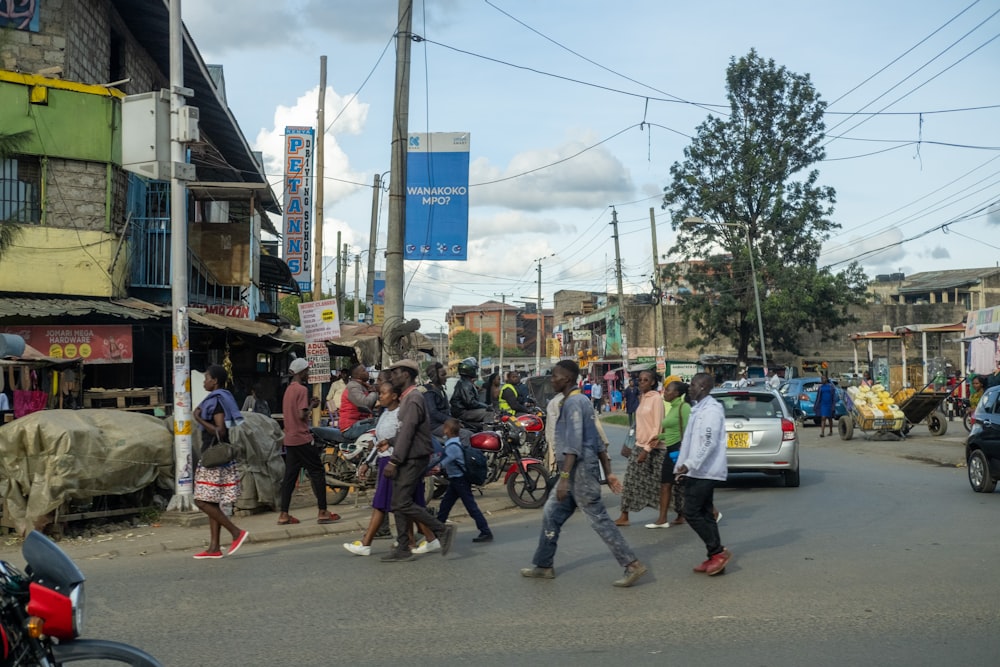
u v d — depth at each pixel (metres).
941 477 15.84
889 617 6.40
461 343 111.69
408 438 8.67
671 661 5.47
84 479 10.24
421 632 6.17
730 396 14.89
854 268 46.84
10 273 16.84
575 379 7.70
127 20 20.42
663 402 10.96
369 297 36.28
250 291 25.06
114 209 18.06
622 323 44.12
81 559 9.03
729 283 46.62
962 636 5.91
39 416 10.31
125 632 6.20
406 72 15.29
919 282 70.81
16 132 16.64
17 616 3.81
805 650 5.66
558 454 7.63
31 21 17.41
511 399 15.60
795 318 45.16
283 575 8.12
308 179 27.11
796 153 45.66
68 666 5.35
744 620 6.38
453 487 9.90
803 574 7.84
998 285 64.81
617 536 7.55
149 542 9.84
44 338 16.14
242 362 24.84
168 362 19.81
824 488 14.29
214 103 23.09
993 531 9.88
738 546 9.32
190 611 6.78
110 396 13.81
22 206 17.20
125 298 18.31
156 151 11.31
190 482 11.41
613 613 6.63
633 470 10.97
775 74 45.50
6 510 10.19
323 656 5.64
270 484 12.25
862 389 25.30
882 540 9.40
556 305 100.12
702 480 7.87
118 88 20.31
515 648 5.77
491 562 8.66
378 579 7.92
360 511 12.28
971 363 30.31
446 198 17.20
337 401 18.78
